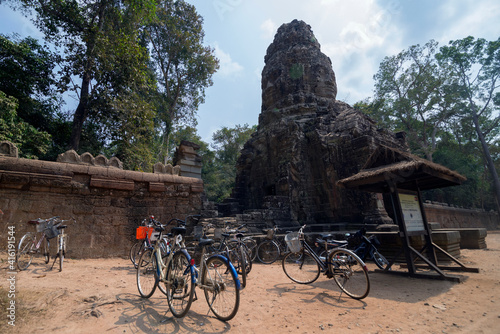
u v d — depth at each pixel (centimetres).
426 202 1858
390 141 1491
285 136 1691
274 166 1755
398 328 330
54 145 1549
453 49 3158
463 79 3178
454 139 3734
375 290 496
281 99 2019
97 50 1360
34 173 772
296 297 464
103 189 884
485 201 3809
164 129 2353
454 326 333
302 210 1458
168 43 2423
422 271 638
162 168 1059
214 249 661
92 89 1420
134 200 945
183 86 2636
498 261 765
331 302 436
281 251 844
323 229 1262
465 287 506
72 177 836
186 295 367
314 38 2205
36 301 369
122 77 1452
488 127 3397
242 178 1969
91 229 840
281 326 343
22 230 735
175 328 331
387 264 629
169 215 1012
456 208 2369
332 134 1518
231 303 387
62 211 805
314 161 1560
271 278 611
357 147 1360
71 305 380
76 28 1462
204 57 2506
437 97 3012
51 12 1361
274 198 1404
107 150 1931
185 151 1436
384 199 1302
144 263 511
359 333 319
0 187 732
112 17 1565
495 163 3719
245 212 1388
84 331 312
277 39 2291
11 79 1365
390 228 1003
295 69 2033
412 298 447
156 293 466
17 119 1225
